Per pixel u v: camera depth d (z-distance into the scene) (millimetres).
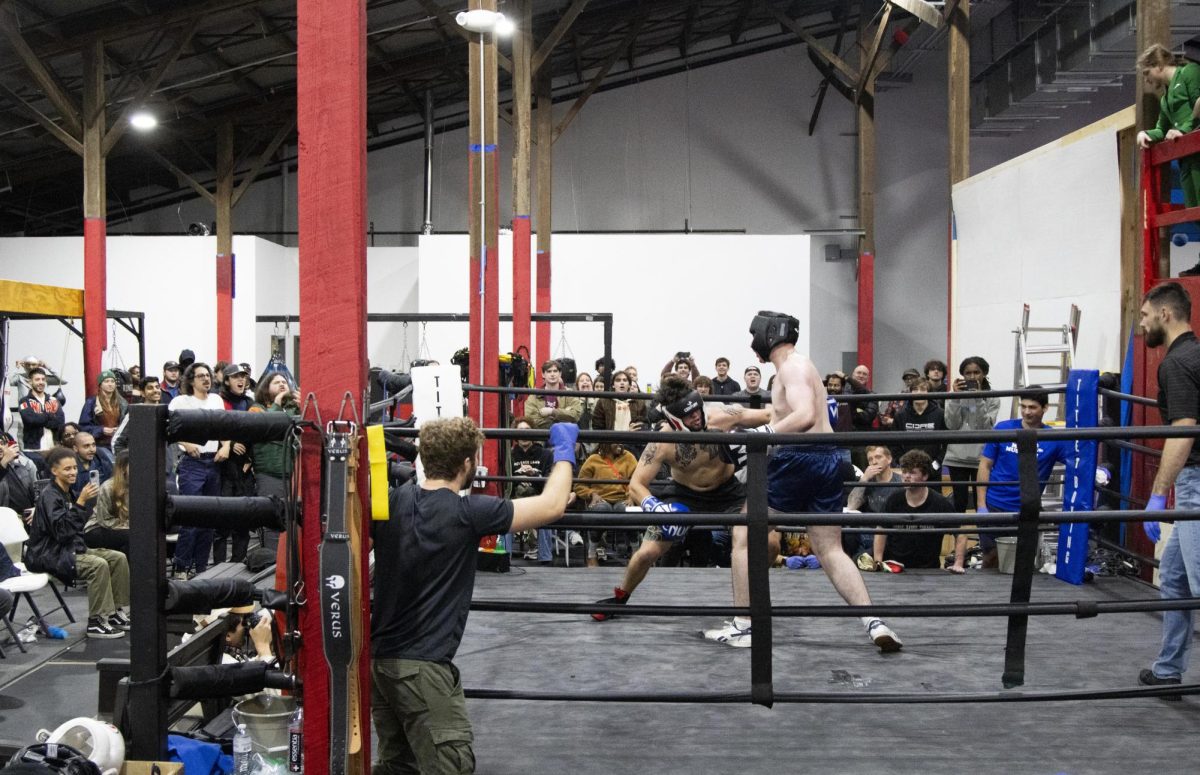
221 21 14883
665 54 23891
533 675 4211
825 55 19969
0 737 4656
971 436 3287
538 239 18031
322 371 2666
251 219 23453
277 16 15086
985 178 11391
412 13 16453
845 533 6395
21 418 10656
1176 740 3496
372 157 23922
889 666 4316
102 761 2756
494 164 8719
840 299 23797
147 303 18312
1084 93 18359
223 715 3908
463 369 9758
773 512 4488
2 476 7695
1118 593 5660
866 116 19703
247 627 4383
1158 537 5578
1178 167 6457
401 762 2914
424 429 2842
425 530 2721
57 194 23078
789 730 3619
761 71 23922
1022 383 9273
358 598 2625
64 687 5473
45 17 13656
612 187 23984
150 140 18875
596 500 8008
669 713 3797
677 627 5004
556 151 23938
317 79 2645
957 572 6242
